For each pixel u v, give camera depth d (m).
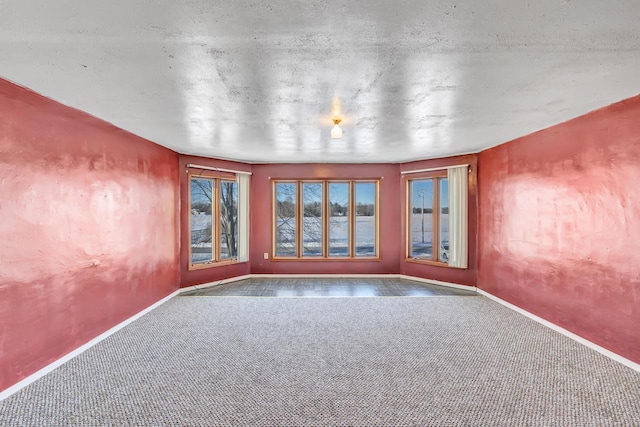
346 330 3.54
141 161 4.02
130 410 2.13
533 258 3.84
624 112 2.69
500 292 4.51
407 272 6.05
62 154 2.79
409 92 2.51
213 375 2.58
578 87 2.42
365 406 2.18
